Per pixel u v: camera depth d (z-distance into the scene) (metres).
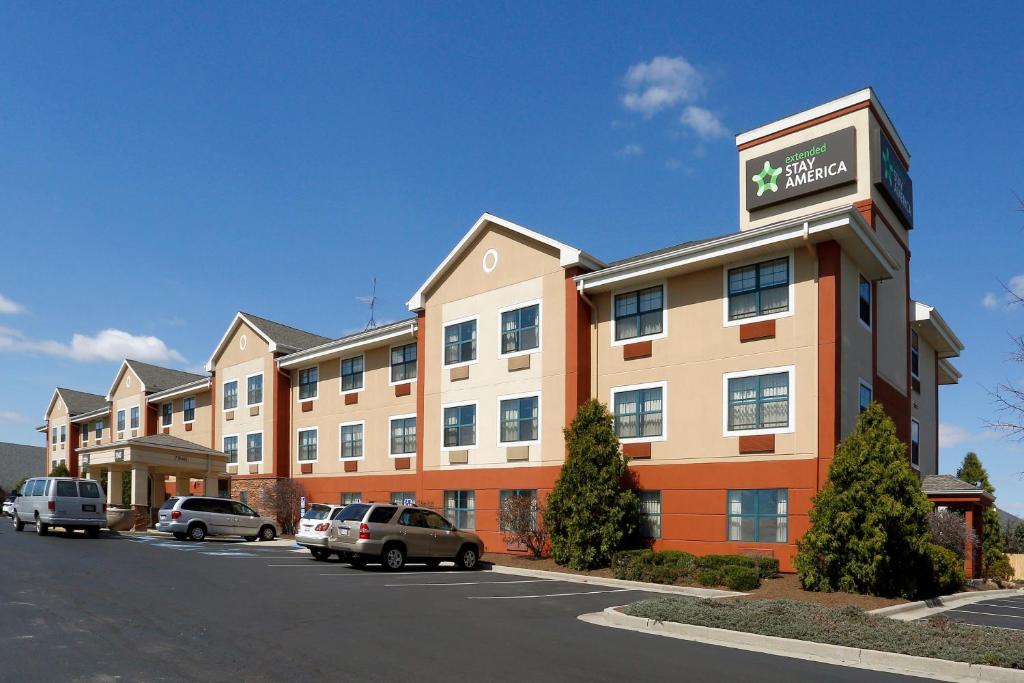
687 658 10.59
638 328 24.59
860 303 22.72
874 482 18.12
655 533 23.22
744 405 21.81
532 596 16.69
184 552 23.91
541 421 25.86
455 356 29.23
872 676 9.92
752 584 18.58
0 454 79.88
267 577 18.09
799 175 25.83
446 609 14.18
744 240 21.61
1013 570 30.06
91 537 28.94
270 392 39.53
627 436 24.34
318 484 36.75
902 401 27.00
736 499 21.59
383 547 20.92
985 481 31.12
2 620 11.52
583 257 25.58
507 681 8.88
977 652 10.58
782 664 10.46
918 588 18.92
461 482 28.16
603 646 11.18
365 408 34.75
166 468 38.31
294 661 9.46
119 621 11.70
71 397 64.56
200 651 9.86
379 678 8.79
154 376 52.78
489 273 28.41
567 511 23.19
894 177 26.44
